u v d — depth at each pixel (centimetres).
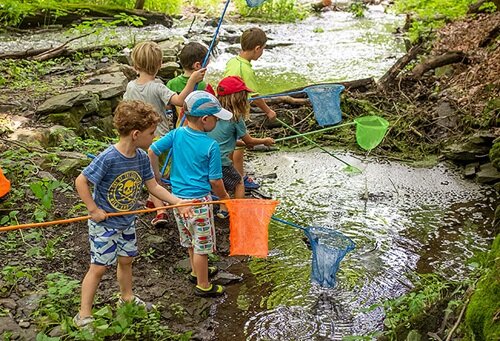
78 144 638
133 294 438
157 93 538
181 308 442
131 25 1330
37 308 407
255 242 398
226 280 481
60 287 416
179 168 451
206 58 586
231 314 444
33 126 655
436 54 977
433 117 764
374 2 1747
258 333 425
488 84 772
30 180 538
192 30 1312
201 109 441
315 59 1152
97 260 395
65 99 693
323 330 429
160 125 546
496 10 1136
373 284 482
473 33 1017
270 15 1541
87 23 1005
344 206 610
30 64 878
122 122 380
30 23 1260
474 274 434
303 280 488
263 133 764
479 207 606
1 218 502
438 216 589
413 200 621
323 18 1584
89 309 396
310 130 766
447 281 460
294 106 804
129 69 865
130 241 409
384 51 1208
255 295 468
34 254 462
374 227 570
